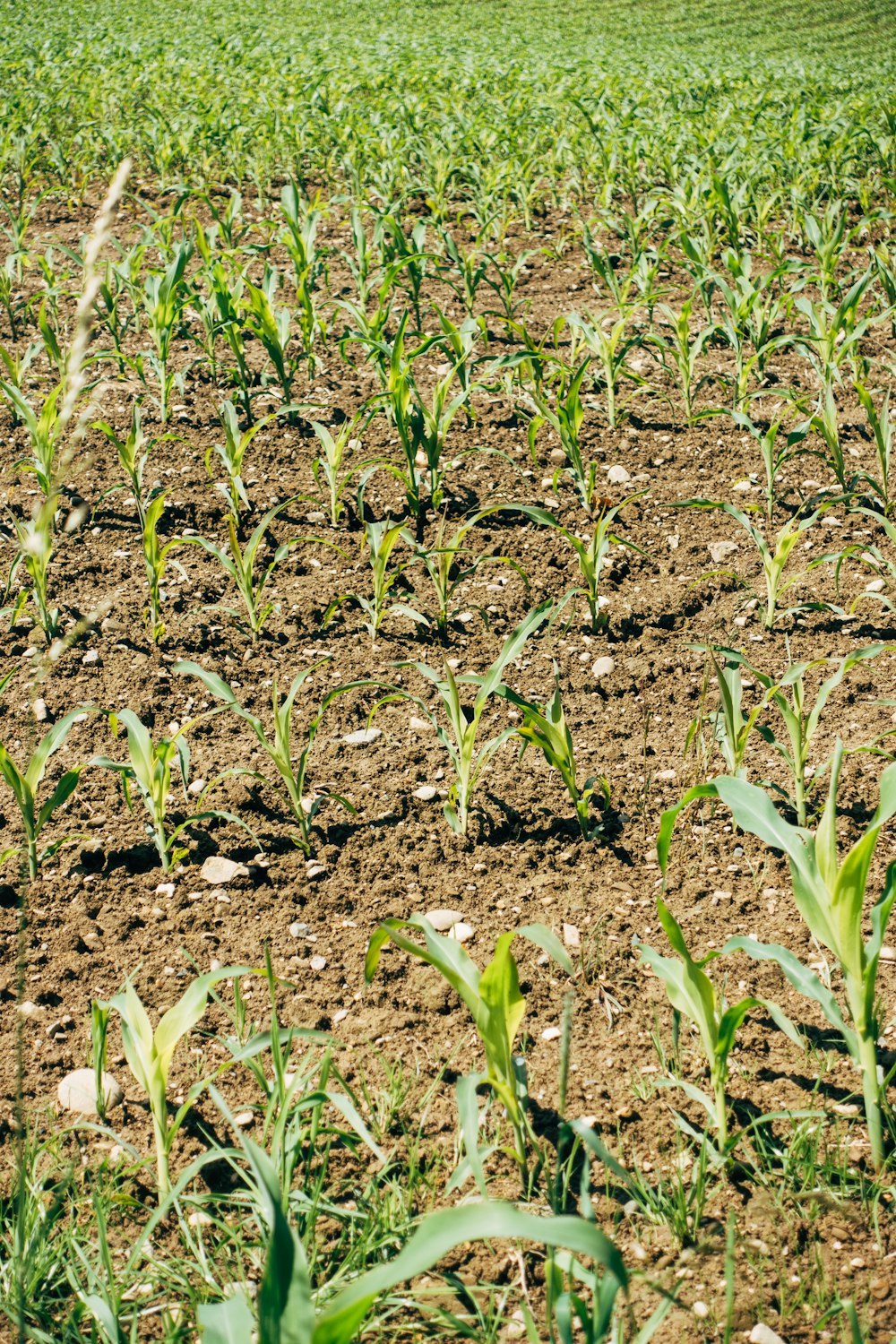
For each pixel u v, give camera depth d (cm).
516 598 444
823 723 370
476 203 903
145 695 384
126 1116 244
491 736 372
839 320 550
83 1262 202
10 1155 233
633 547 411
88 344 675
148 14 3222
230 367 579
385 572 416
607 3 3634
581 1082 250
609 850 324
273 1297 139
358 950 290
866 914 295
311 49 2020
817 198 984
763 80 1644
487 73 1573
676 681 394
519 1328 199
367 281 728
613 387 569
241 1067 255
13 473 522
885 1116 231
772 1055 255
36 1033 265
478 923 297
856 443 562
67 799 340
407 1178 227
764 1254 210
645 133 1101
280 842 327
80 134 1094
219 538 484
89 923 297
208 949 289
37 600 431
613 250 876
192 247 555
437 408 482
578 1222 133
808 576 451
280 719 314
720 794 240
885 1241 212
